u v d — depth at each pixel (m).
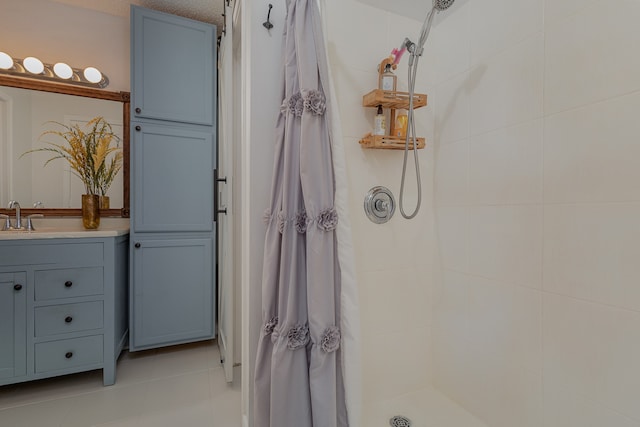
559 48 0.98
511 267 1.14
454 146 1.39
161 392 1.67
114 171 2.23
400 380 1.46
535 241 1.06
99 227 2.17
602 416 0.88
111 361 1.74
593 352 0.90
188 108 2.17
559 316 0.99
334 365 0.94
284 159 1.03
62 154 2.10
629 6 0.82
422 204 1.49
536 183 1.06
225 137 1.89
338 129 1.00
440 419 1.30
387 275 1.42
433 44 1.48
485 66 1.24
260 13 1.15
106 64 2.25
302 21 0.99
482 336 1.26
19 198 2.00
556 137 0.99
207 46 2.22
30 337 1.57
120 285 1.95
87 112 2.16
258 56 1.15
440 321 1.47
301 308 0.99
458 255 1.38
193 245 2.19
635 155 0.81
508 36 1.14
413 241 1.47
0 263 1.51
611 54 0.86
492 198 1.21
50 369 1.61
